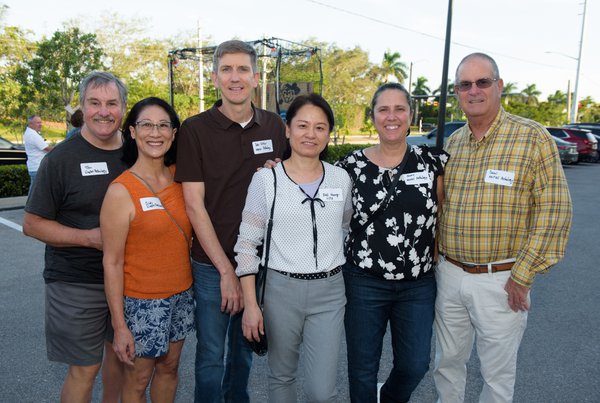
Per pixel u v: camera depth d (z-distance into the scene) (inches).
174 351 97.0
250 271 89.4
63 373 128.8
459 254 98.7
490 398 100.7
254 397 121.4
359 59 1595.7
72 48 734.5
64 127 1090.7
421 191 95.5
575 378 129.4
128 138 93.6
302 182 90.1
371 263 96.0
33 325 159.5
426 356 100.0
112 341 99.2
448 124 608.1
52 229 88.4
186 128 96.2
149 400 117.6
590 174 681.0
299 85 688.4
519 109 1892.2
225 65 95.8
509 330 97.7
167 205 91.4
